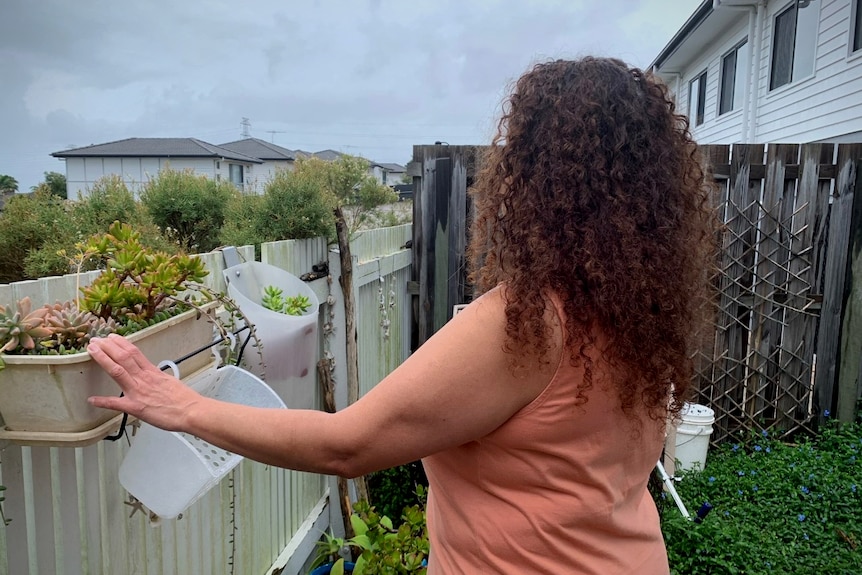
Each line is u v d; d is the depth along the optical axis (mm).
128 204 3561
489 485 996
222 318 1775
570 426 940
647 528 1129
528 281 918
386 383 931
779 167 4383
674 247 964
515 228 967
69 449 1326
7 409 958
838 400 4594
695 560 2934
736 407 4676
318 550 2965
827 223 4434
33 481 1241
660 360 953
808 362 4590
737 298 4527
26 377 930
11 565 1185
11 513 1181
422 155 4578
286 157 37375
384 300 4012
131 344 972
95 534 1424
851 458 4145
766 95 9812
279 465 962
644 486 1142
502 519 985
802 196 4410
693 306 1027
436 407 902
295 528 2812
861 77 7270
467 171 4539
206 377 1256
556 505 969
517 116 1011
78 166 31438
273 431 932
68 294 1296
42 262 2914
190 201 3910
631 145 958
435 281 4660
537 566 980
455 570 1049
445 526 1064
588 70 994
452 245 4613
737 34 10844
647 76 1028
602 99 961
